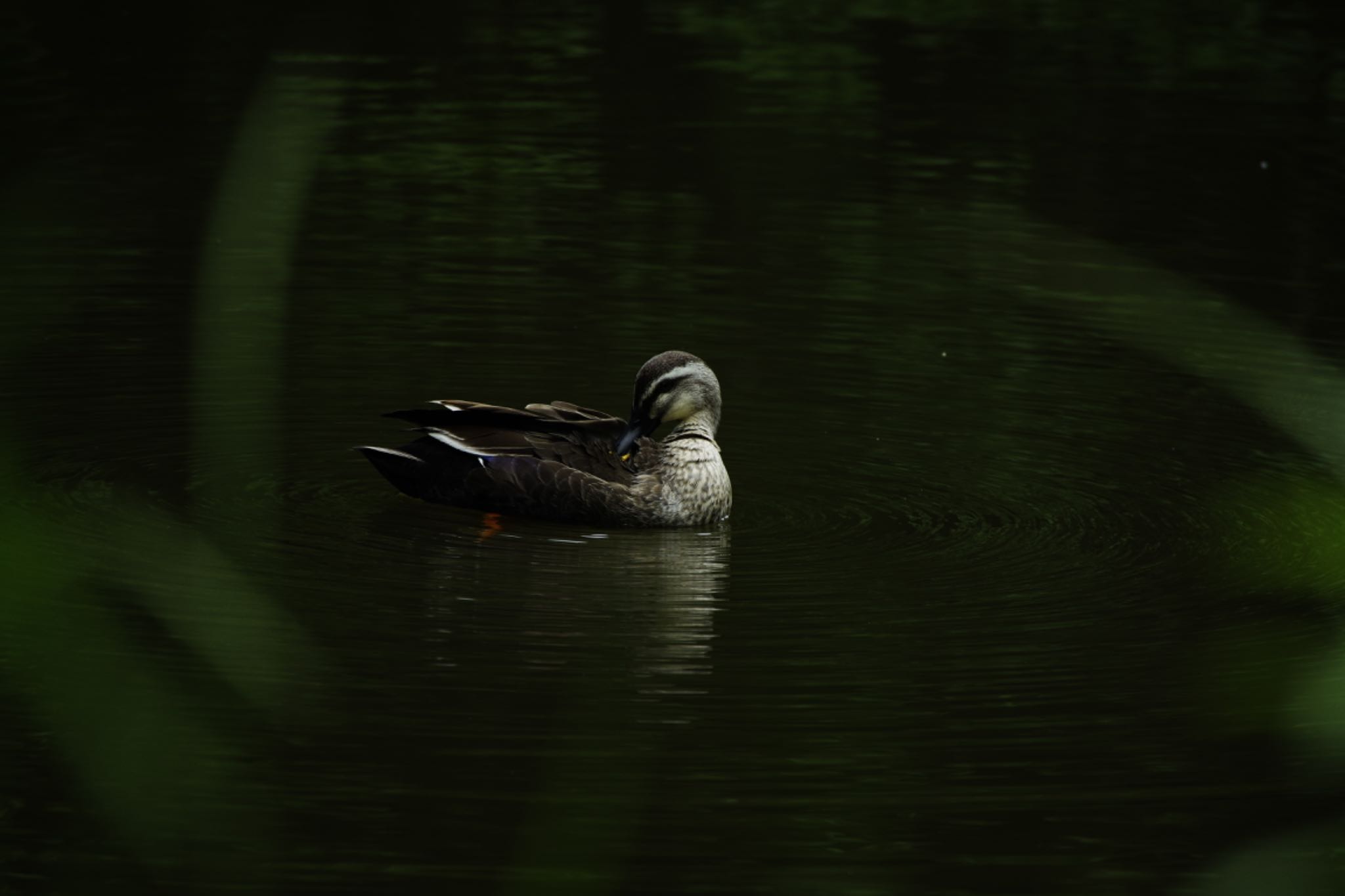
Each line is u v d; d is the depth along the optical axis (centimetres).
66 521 1253
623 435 1377
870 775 843
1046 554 1270
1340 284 2005
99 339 1775
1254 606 1138
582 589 1163
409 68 2975
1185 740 895
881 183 2436
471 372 1722
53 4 2488
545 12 3494
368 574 1180
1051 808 805
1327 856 585
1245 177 2477
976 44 3294
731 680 987
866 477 1472
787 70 3077
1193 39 3338
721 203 2350
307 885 694
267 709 885
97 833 736
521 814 780
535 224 2250
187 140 2408
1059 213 2264
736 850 751
